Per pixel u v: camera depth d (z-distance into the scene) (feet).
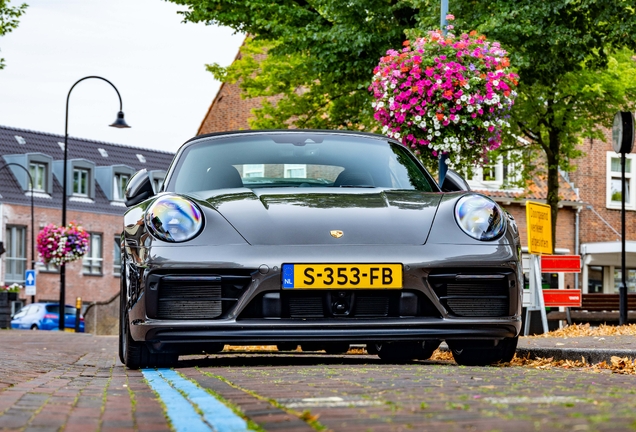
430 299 16.16
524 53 48.34
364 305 16.14
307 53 52.90
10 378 15.90
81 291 164.86
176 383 13.74
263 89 65.82
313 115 64.28
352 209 16.98
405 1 48.80
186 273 15.99
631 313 51.37
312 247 16.05
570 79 58.65
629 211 100.01
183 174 19.40
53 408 10.54
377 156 20.22
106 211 169.48
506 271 16.69
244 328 15.85
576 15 48.80
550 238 40.22
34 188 159.43
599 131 65.62
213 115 123.44
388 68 35.86
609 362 19.62
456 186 19.66
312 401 10.01
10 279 154.61
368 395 10.55
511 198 91.25
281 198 17.42
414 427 7.77
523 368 16.24
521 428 7.44
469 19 47.47
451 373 14.26
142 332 16.25
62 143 169.07
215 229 16.38
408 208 17.20
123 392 12.72
